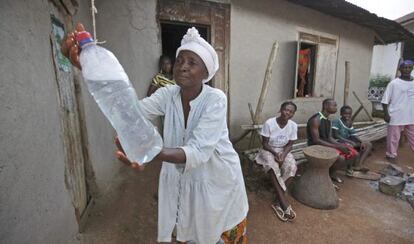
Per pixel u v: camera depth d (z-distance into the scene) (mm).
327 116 3811
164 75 3961
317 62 5957
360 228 2699
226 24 4410
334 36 6219
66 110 1992
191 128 1219
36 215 1364
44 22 1640
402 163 4742
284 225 2691
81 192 2320
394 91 4504
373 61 11188
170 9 3936
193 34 1074
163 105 1329
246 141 4820
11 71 1193
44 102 1536
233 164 1387
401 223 2820
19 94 1250
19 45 1286
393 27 6531
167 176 1387
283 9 5082
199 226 1356
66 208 1810
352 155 3705
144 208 2693
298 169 4047
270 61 3984
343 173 4141
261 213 2885
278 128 3150
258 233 2539
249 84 4863
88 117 2611
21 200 1225
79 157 2314
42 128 1484
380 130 5781
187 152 963
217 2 4262
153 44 3877
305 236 2535
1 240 1066
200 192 1323
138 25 3645
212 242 1386
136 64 3680
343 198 3334
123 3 3424
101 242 2100
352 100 7270
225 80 4547
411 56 10234
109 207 2586
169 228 1429
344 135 4305
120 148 903
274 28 5016
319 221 2789
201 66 1098
